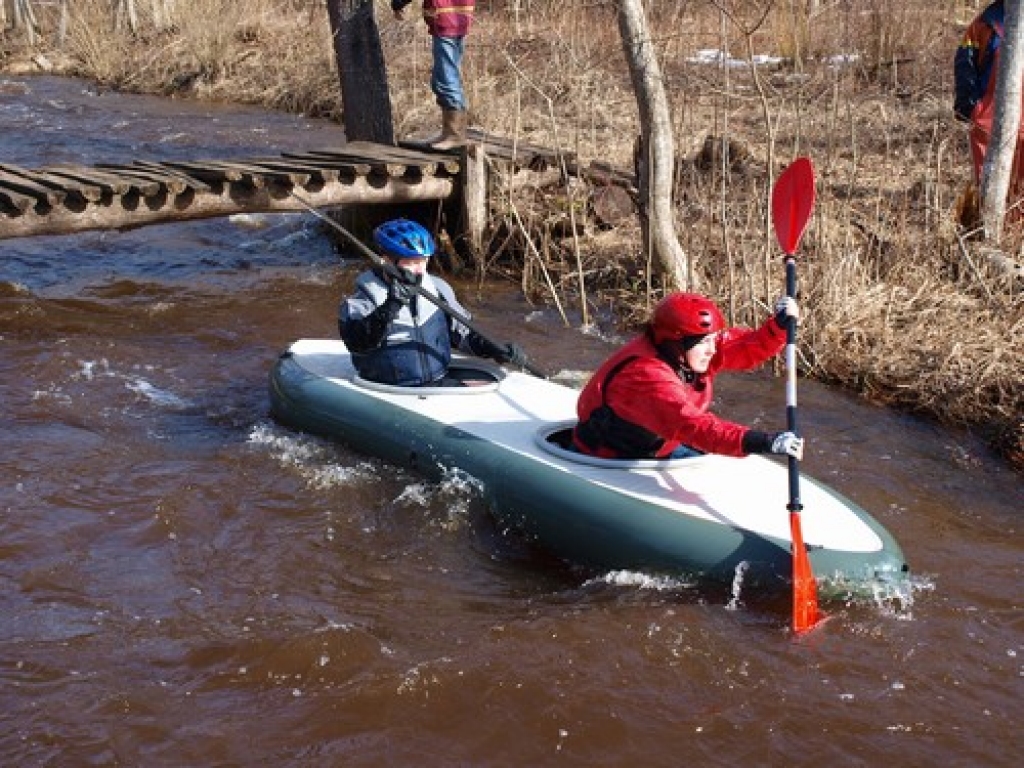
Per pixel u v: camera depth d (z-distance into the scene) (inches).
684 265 335.9
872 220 358.0
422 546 211.8
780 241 224.8
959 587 199.3
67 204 319.0
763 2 508.4
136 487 230.8
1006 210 330.0
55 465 238.7
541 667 173.6
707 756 158.1
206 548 210.1
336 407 245.4
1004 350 282.7
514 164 381.1
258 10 749.3
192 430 260.1
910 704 168.6
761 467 211.0
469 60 547.5
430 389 241.4
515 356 250.7
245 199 341.4
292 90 658.8
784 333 207.6
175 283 362.6
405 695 167.8
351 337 242.5
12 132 576.1
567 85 514.9
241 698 168.1
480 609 192.5
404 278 240.4
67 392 277.9
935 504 233.0
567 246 378.0
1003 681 174.2
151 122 610.9
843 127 447.8
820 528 192.9
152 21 776.3
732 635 181.6
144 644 180.2
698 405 207.5
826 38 522.9
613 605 190.1
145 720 163.0
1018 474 248.2
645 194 335.0
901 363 287.0
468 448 222.2
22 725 161.5
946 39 546.3
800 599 179.5
